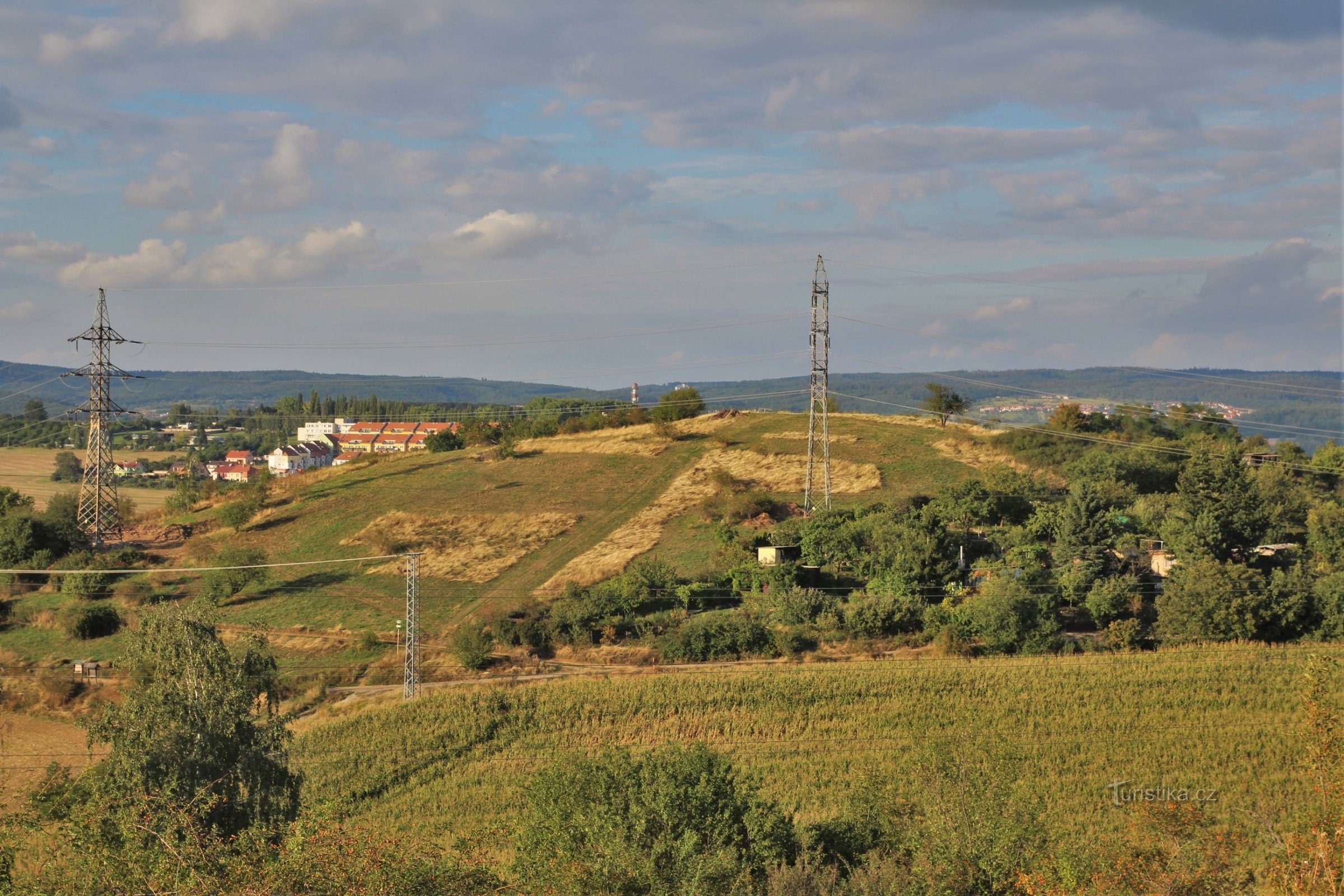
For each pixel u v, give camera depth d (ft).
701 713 182.70
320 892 71.82
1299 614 212.84
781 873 102.94
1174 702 179.22
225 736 123.95
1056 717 175.11
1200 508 262.06
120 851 81.76
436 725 183.11
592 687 192.95
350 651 240.12
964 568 250.78
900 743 169.07
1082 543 251.60
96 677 228.22
